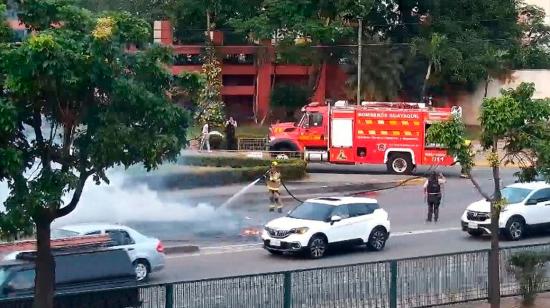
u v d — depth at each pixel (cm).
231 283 1641
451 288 1936
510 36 7012
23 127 1314
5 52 1191
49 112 1304
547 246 2095
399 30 6931
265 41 6512
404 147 4256
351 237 2616
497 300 1884
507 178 4234
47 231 1358
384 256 2577
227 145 4938
